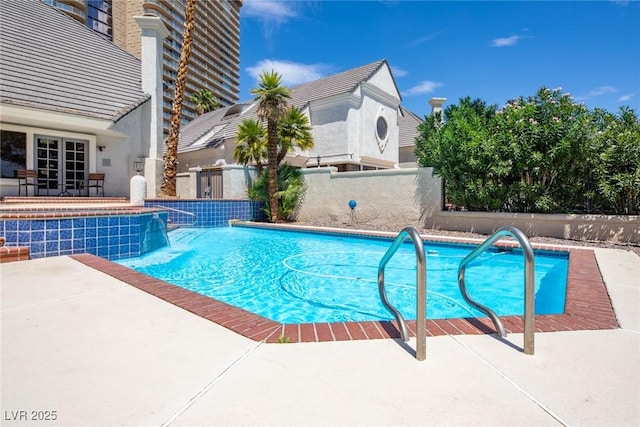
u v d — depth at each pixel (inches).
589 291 180.4
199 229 573.9
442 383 92.0
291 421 76.1
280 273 300.8
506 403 83.4
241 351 110.0
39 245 269.4
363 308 212.2
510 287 257.6
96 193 634.2
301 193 650.8
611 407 82.1
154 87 719.7
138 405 81.4
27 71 576.4
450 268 315.9
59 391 86.6
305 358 105.7
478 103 553.9
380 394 86.7
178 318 138.3
